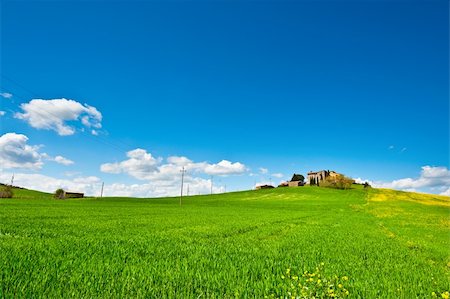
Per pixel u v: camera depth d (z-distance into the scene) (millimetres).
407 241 21359
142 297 6930
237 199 134125
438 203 111812
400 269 11367
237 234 23328
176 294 7211
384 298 7512
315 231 27031
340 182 160375
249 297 7172
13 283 7621
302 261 12070
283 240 19953
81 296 6922
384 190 153375
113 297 6926
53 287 7414
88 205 69438
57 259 10773
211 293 7488
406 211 69125
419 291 8242
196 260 11570
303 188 156500
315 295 7391
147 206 74188
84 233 20875
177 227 27500
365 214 58062
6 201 70438
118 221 32031
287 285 8141
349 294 7566
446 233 28406
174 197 158125
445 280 9836
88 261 10680
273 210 67875
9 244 14055
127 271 9352
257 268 10453
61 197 122375
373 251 16109
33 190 158625
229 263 11156
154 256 12594
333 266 11180
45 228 22750
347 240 20703
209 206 84062
